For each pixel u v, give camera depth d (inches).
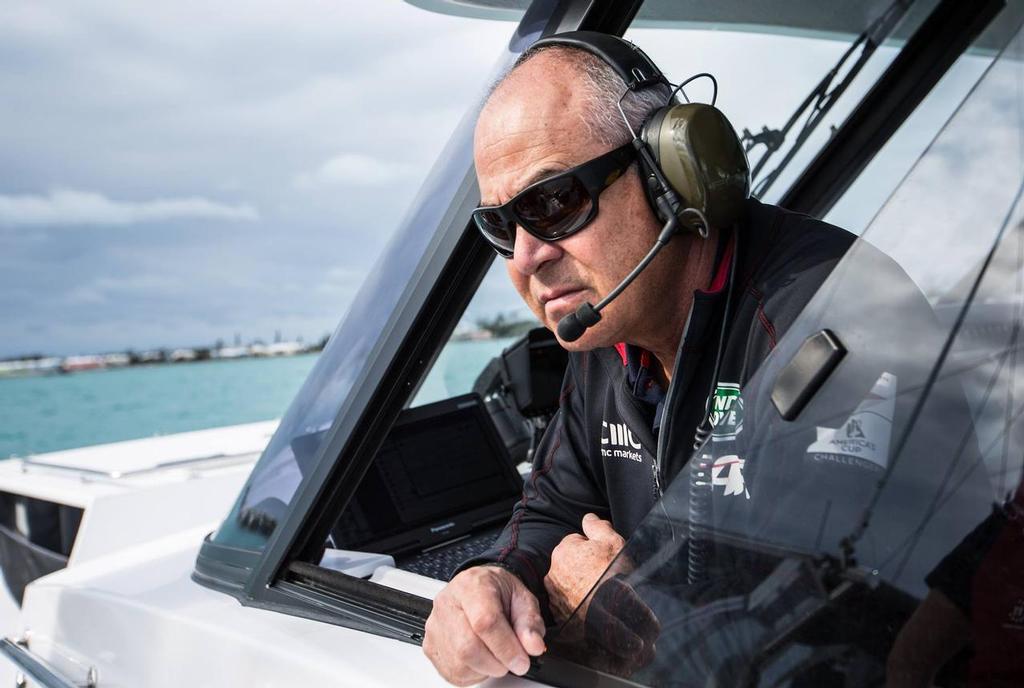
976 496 25.0
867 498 25.5
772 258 36.6
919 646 25.0
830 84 68.9
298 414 48.9
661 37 60.5
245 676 39.8
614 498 43.6
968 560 25.1
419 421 64.4
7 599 87.3
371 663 36.5
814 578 26.0
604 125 35.1
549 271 36.9
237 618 42.7
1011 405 24.7
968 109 26.7
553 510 45.2
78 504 83.3
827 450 26.2
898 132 71.8
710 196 33.7
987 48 65.8
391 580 45.6
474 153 38.2
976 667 25.3
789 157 72.7
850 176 74.3
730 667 27.5
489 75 43.8
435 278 43.1
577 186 35.0
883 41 67.6
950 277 25.8
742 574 27.5
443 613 34.3
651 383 40.1
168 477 91.2
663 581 29.4
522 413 71.4
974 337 25.2
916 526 25.2
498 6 55.2
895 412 25.5
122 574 50.5
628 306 36.9
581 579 37.0
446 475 63.1
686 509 29.0
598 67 35.7
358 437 45.1
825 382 26.6
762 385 28.0
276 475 47.9
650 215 36.0
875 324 26.3
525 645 32.5
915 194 27.0
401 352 44.4
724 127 34.2
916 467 25.3
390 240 47.5
